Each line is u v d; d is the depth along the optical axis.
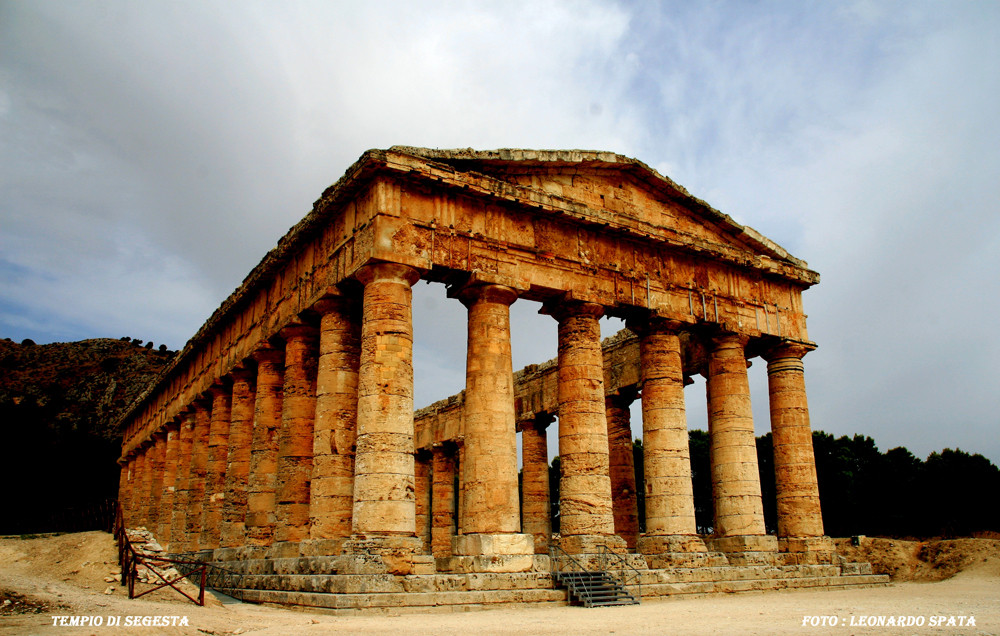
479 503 23.47
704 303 30.52
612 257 28.41
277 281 30.98
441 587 20.39
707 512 70.12
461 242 24.75
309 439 27.66
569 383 26.80
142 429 55.78
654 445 28.45
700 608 19.61
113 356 120.81
